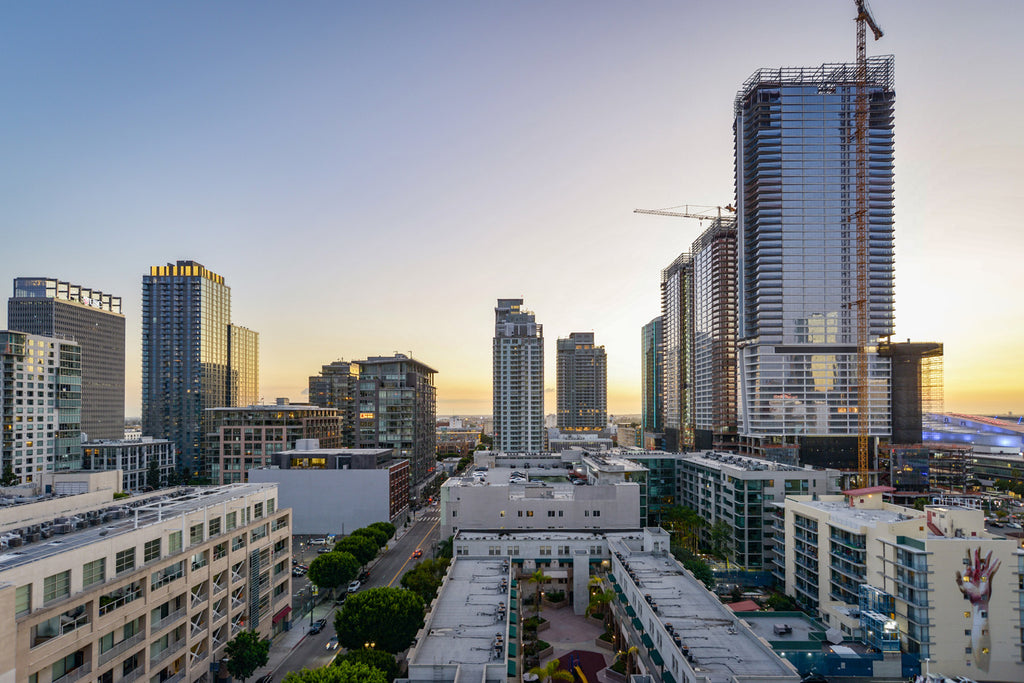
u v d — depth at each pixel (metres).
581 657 100.19
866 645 84.88
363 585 140.25
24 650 54.34
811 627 91.56
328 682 63.06
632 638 93.06
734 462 186.38
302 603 125.19
